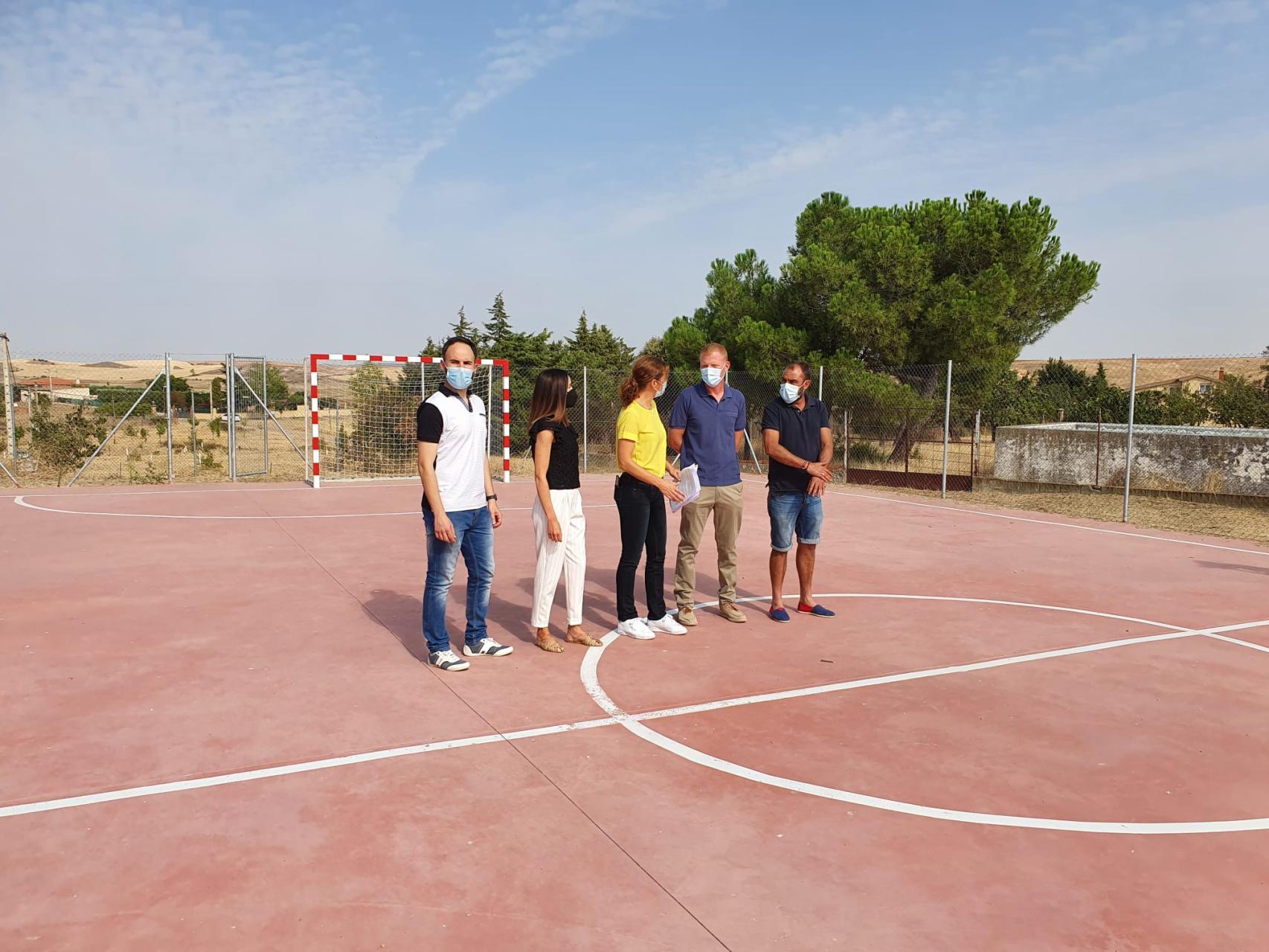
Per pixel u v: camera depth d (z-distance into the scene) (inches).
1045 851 126.7
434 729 169.2
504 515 473.4
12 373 687.1
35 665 205.2
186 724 169.8
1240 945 104.8
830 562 348.8
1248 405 720.3
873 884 117.3
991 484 639.8
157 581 298.0
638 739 165.9
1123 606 278.1
